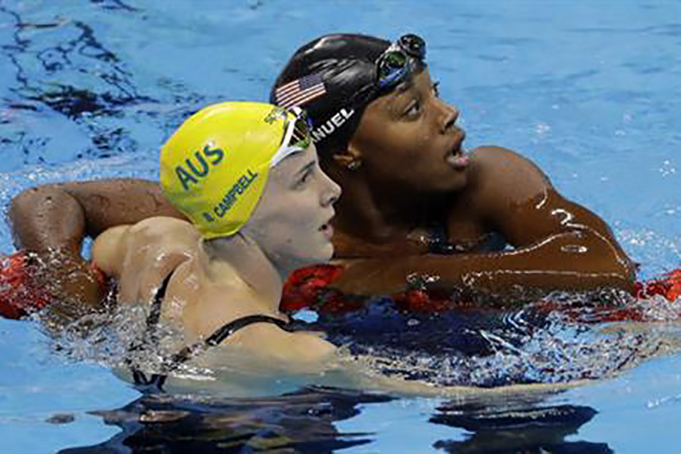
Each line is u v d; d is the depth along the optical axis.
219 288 13.64
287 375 13.41
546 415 13.52
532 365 14.28
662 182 20.50
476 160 16.23
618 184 20.50
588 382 14.11
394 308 15.39
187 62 25.38
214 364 13.45
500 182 15.96
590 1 27.97
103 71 24.91
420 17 27.27
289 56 25.55
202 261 13.77
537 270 15.20
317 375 13.52
